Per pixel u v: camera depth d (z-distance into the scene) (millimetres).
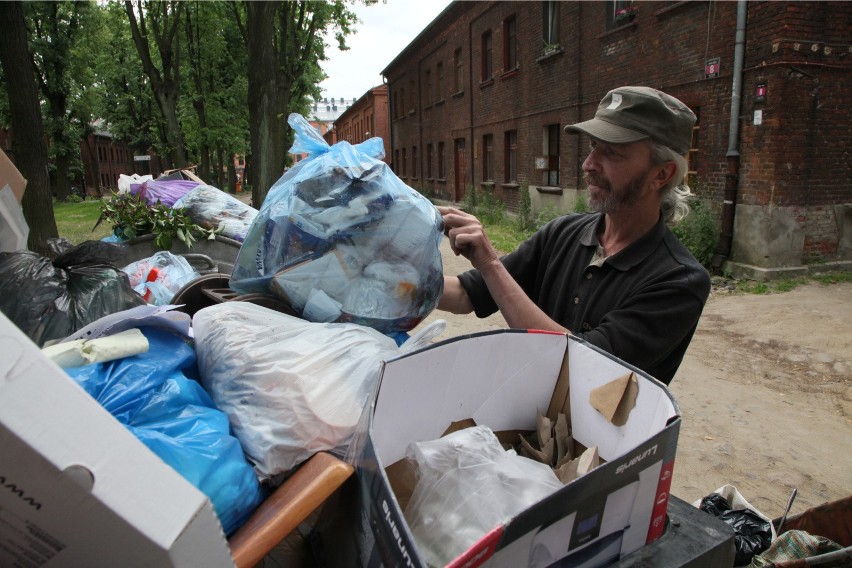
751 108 7367
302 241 1320
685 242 8070
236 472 909
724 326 5930
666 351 1505
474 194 17594
